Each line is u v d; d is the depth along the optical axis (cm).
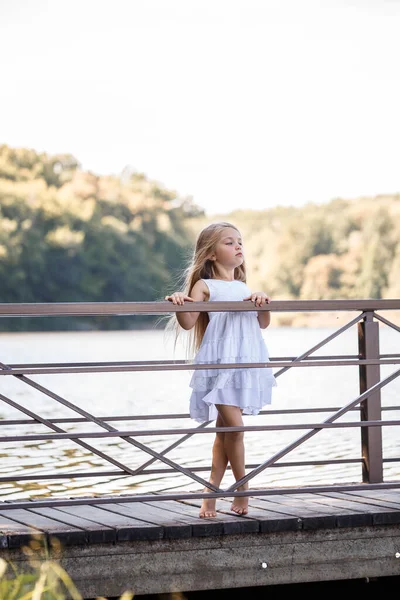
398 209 5003
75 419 367
